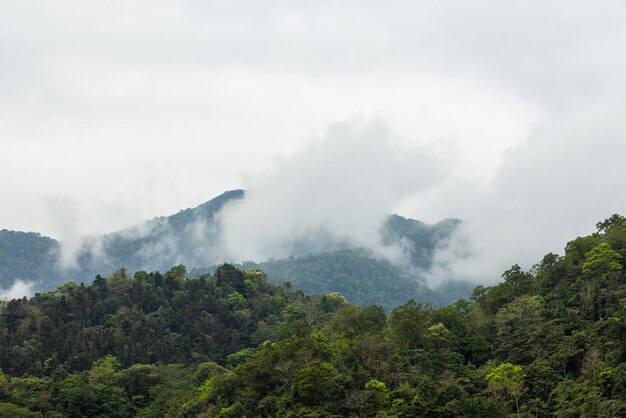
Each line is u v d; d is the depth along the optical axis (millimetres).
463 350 177750
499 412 144750
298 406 150375
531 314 179000
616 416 135000
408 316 185875
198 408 173125
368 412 145750
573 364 162250
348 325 198625
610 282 183000
